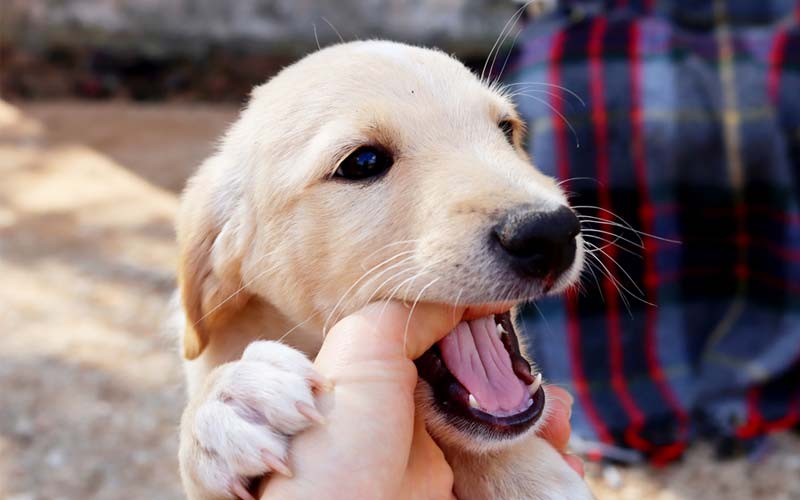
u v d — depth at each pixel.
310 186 0.32
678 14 0.65
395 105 0.32
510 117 0.35
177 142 1.15
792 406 0.55
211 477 0.27
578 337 0.57
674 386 0.56
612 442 0.53
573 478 0.32
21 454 0.54
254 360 0.28
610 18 0.61
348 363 0.27
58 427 0.57
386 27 1.31
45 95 1.37
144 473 0.53
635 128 0.57
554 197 0.30
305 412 0.26
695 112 0.58
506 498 0.31
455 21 1.27
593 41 0.60
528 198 0.29
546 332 0.57
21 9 1.39
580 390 0.56
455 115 0.32
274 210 0.33
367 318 0.28
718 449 0.53
